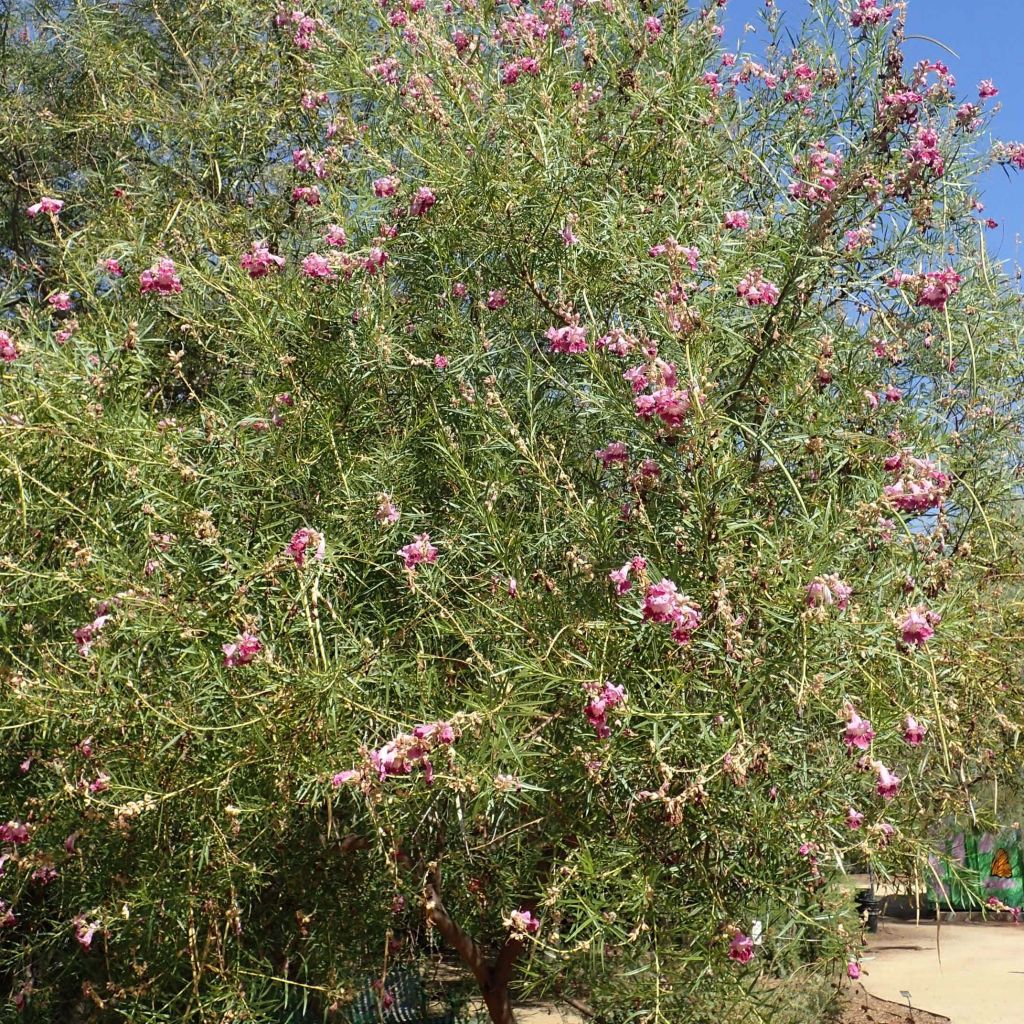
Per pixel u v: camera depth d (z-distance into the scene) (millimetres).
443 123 3623
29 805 3193
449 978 4418
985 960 10680
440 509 3506
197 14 5473
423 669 2910
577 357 3285
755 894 2654
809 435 2906
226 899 2951
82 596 3092
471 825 3072
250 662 2746
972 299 3531
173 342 4184
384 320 3529
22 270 5188
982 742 3385
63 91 6070
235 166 5043
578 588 2951
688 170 3746
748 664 2508
